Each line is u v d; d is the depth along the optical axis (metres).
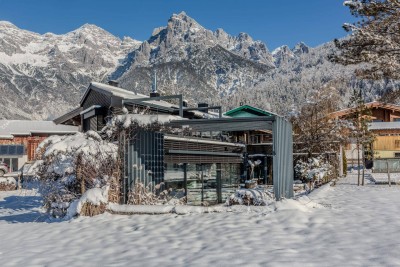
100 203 10.92
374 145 44.94
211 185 20.36
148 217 10.25
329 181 22.41
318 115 31.64
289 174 14.96
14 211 16.64
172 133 16.23
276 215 9.42
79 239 8.30
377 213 9.93
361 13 19.12
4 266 6.45
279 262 5.80
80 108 23.72
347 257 5.98
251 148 30.66
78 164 11.87
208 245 7.12
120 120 12.11
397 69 19.00
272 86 175.62
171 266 5.95
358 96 43.53
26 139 42.28
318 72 186.50
